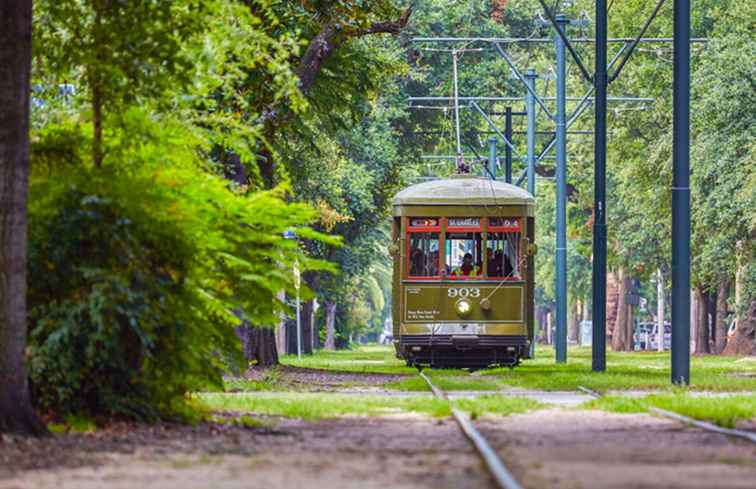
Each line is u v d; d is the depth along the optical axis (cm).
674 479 3647
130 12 5816
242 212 5834
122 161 5738
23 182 4984
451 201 12200
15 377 4869
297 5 10862
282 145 12862
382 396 8044
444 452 4428
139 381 5394
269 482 3638
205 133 6331
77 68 6291
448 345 12144
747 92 16700
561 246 15838
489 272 12162
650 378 10194
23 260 4953
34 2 6081
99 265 5288
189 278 5534
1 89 4975
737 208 17212
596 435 5091
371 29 11250
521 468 3894
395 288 12400
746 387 9144
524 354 12294
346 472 3850
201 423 5578
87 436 4900
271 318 6016
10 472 3922
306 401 7112
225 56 6631
